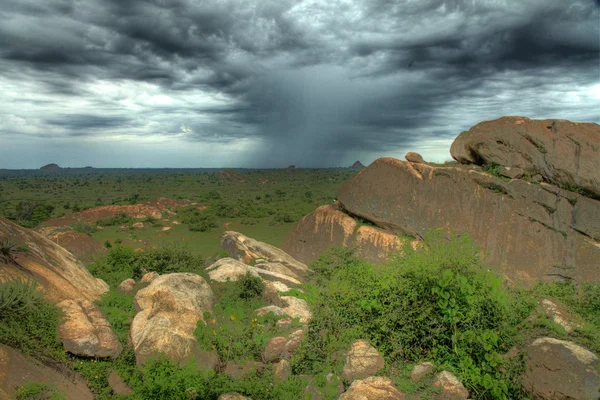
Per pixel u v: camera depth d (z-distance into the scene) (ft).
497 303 21.67
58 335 25.35
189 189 288.71
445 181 50.16
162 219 146.61
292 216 147.95
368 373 21.33
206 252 95.09
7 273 28.32
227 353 26.63
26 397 20.36
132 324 28.76
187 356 25.07
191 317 28.84
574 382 17.34
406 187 53.06
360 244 55.77
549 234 43.47
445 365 20.92
